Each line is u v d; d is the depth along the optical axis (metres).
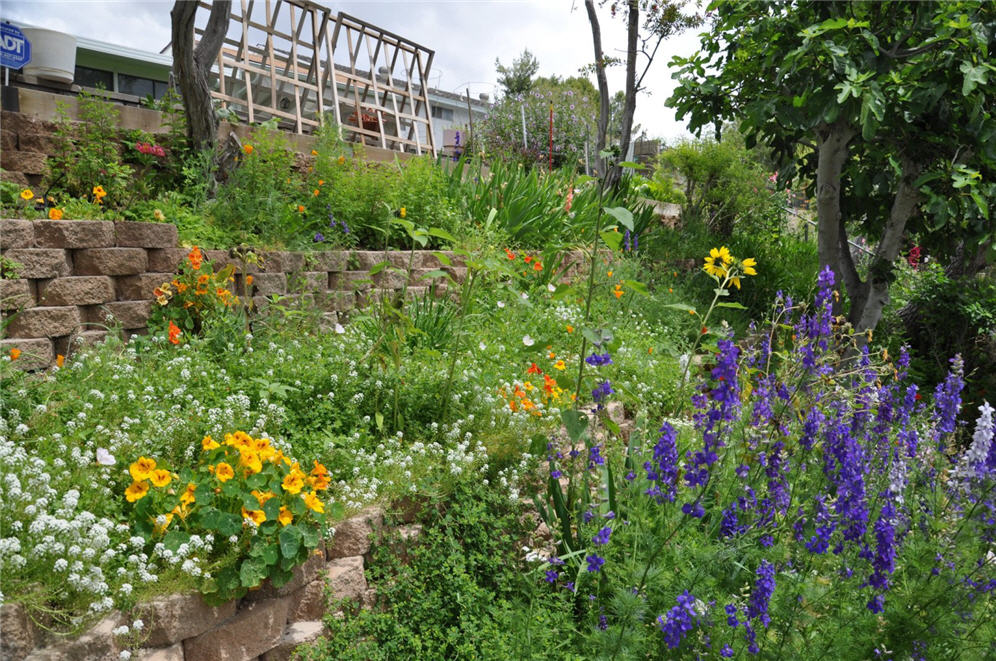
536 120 17.06
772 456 2.98
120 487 2.81
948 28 5.98
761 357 3.84
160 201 5.23
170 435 3.07
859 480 2.79
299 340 4.67
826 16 6.86
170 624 2.33
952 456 4.04
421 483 3.32
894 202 8.07
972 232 7.44
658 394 5.05
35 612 2.13
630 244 8.93
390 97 11.72
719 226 12.94
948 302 9.05
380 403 3.97
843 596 2.80
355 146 7.55
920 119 6.91
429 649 2.81
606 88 10.93
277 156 6.23
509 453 3.82
